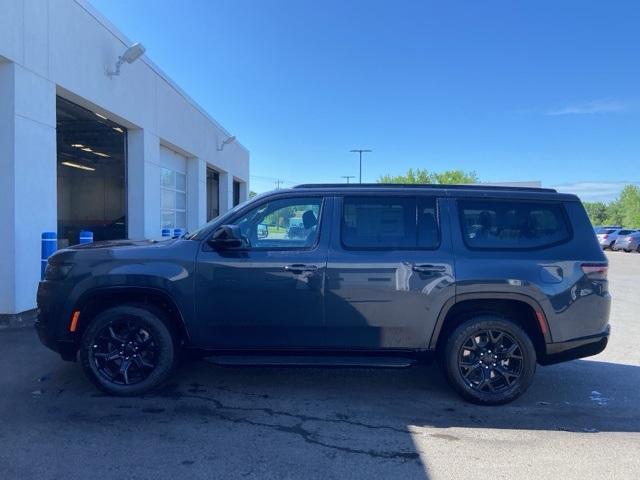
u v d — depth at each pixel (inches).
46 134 339.3
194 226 747.4
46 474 134.9
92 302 194.9
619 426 174.4
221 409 182.1
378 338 190.9
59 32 357.1
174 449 150.4
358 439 160.1
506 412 185.6
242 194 1208.2
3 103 305.3
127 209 537.6
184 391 199.9
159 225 582.9
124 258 189.8
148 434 160.1
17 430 161.5
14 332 288.2
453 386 192.2
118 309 189.2
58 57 355.9
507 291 187.6
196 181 748.6
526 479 137.2
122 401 187.3
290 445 154.7
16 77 307.1
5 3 296.2
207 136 802.2
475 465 144.6
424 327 189.3
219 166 895.1
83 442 153.8
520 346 189.2
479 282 187.8
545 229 196.2
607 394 206.7
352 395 200.1
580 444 159.5
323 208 196.1
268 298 188.9
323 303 188.7
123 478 133.9
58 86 362.0
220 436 159.8
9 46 299.6
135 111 508.7
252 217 196.9
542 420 178.7
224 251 190.7
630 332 327.0
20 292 313.0
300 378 219.3
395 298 188.5
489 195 198.8
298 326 189.9
